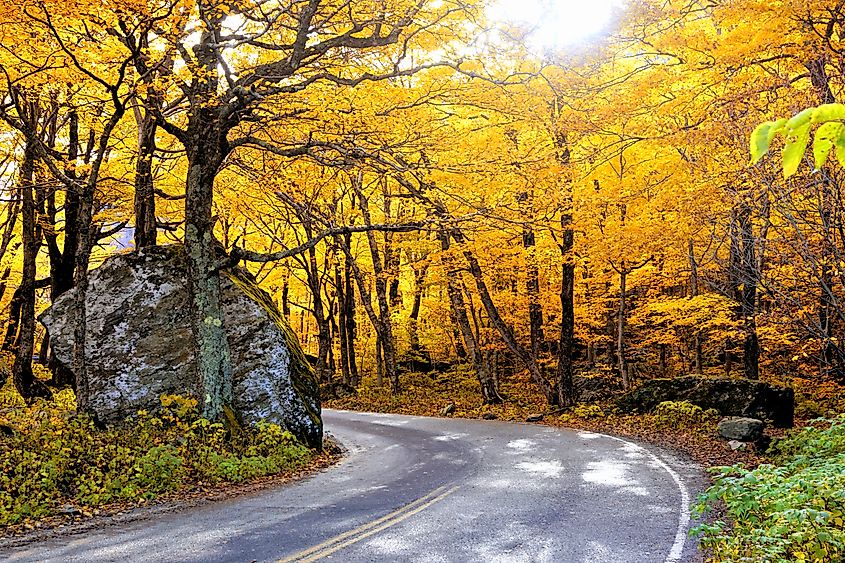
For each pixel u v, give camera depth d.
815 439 10.97
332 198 24.00
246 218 26.31
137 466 10.23
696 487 9.69
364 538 7.13
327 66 12.86
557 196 16.58
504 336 24.16
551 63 12.64
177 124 16.91
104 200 20.14
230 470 11.18
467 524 7.70
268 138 15.14
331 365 37.72
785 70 10.48
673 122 12.62
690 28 12.03
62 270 20.23
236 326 14.98
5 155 18.25
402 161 14.29
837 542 5.09
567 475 10.88
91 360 14.62
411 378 35.66
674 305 20.80
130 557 6.54
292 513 8.55
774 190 8.38
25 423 12.86
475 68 13.27
